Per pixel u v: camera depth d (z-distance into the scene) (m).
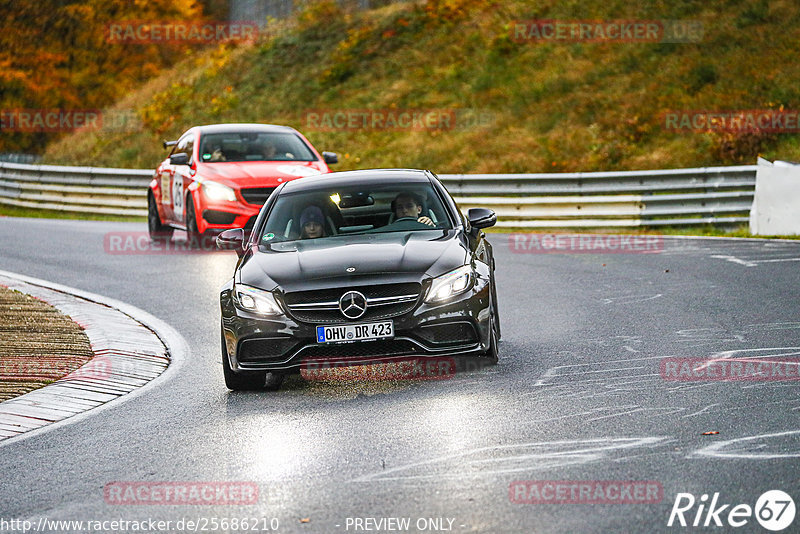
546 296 42.75
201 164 61.12
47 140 157.25
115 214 90.69
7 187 102.38
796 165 60.75
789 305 37.06
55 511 18.41
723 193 67.62
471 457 19.94
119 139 132.50
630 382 26.09
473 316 27.73
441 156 104.50
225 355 28.34
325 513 17.09
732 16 115.56
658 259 52.41
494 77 118.69
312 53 138.75
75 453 22.72
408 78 124.81
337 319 27.16
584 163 95.00
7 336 36.41
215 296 45.66
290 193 33.38
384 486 18.41
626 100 105.19
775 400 23.22
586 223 70.94
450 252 28.86
